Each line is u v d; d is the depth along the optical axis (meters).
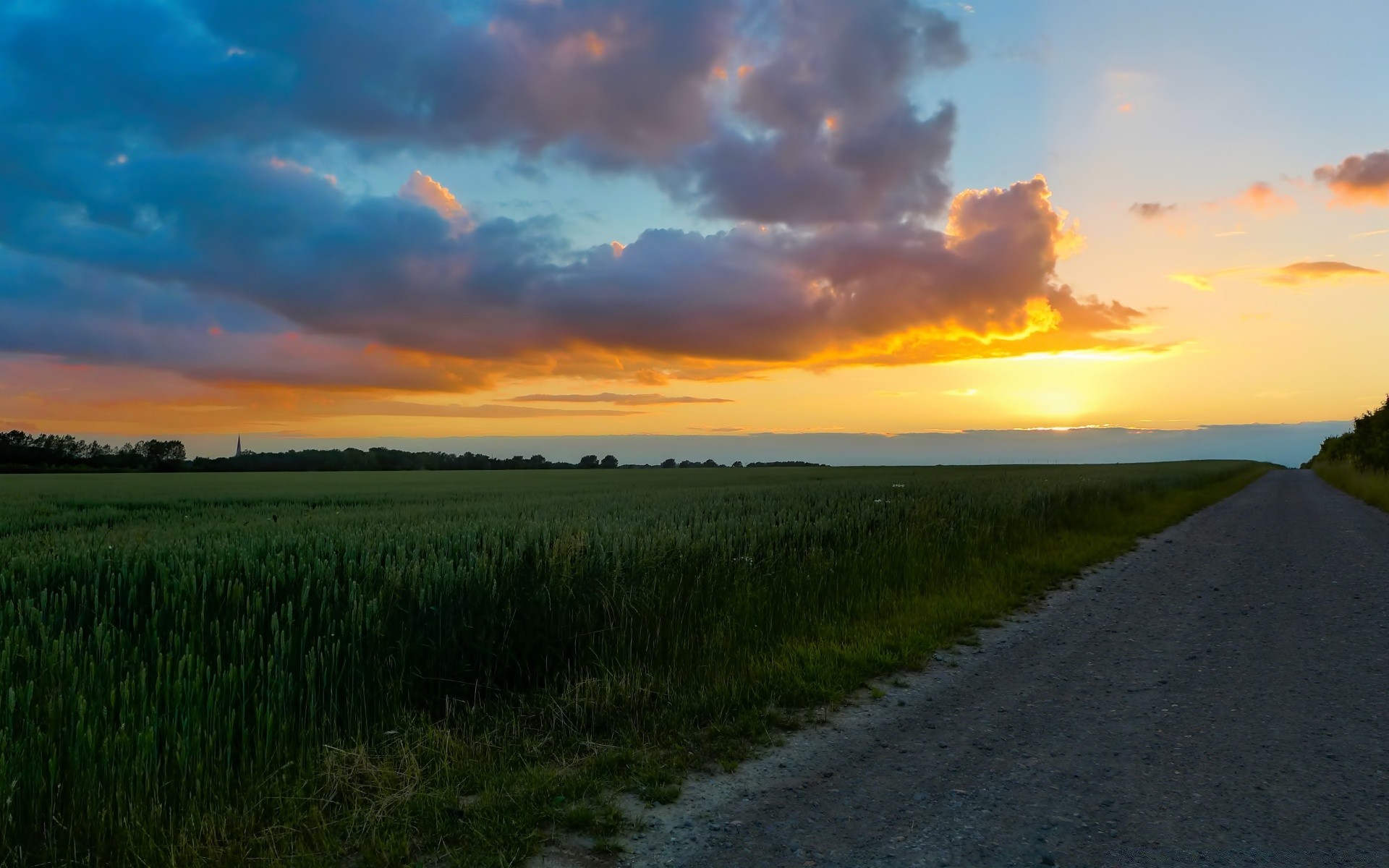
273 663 4.66
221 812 3.72
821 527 11.23
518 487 36.66
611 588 6.88
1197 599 10.06
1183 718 5.43
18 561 7.36
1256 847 3.53
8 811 3.37
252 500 26.39
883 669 6.71
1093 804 4.04
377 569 6.79
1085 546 14.56
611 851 3.60
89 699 4.15
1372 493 28.03
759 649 6.86
